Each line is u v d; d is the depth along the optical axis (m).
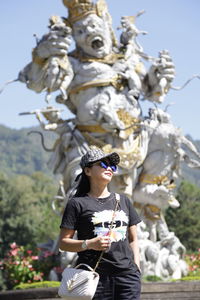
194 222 50.53
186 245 50.09
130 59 21.23
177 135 20.97
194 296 17.34
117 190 20.33
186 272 20.41
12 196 61.84
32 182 76.88
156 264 19.58
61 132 20.53
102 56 20.91
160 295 17.42
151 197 20.84
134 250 9.27
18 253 21.22
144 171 21.17
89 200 9.12
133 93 20.64
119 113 20.38
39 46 19.95
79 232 9.05
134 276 9.05
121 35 21.81
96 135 20.45
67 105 21.22
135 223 9.32
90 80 20.45
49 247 21.05
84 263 9.02
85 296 8.80
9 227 56.66
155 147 21.11
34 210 60.84
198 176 135.75
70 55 21.06
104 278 8.98
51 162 20.89
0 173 65.75
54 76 19.89
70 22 21.03
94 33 20.55
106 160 9.29
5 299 18.81
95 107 20.30
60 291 8.91
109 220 9.01
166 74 20.97
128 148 20.38
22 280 20.08
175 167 21.28
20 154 163.50
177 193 54.78
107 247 8.72
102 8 20.95
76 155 20.19
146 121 21.08
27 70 20.45
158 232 21.08
